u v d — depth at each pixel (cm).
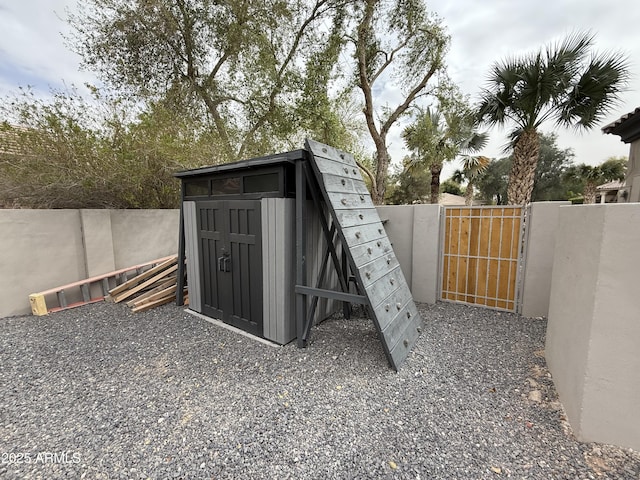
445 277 469
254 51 787
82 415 198
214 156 646
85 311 414
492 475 149
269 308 313
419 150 1089
